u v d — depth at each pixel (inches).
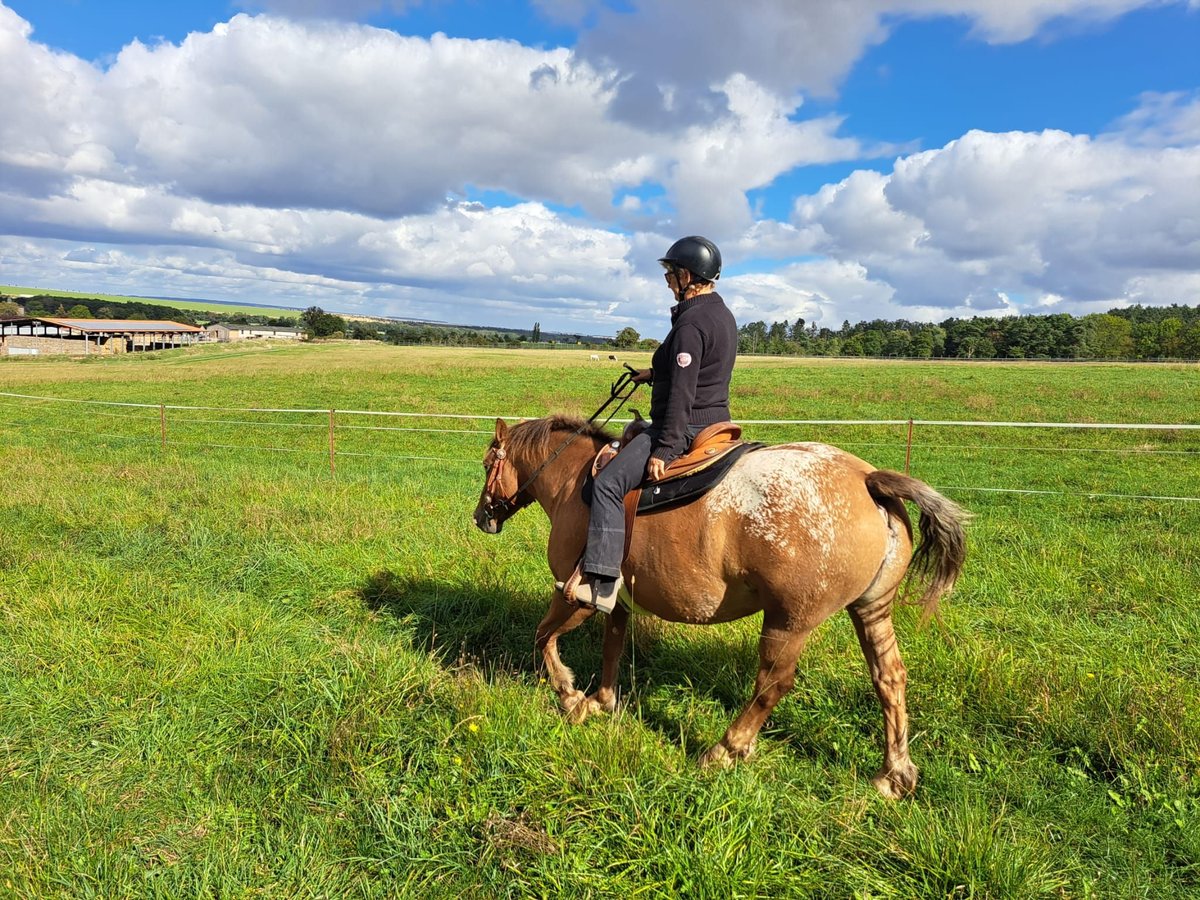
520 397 1021.8
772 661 131.5
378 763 133.8
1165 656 177.8
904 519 131.7
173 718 150.9
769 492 127.8
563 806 119.5
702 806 116.9
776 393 1085.8
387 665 163.9
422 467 485.1
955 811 118.7
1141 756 133.1
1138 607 209.6
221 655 175.0
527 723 141.1
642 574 140.5
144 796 129.1
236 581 231.5
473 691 150.7
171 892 106.0
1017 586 230.4
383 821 118.1
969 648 170.9
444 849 114.0
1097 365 2016.5
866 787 131.3
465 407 900.0
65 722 149.6
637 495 139.1
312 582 229.5
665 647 184.2
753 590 133.3
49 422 773.3
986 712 149.4
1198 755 130.5
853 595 127.0
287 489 362.3
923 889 104.8
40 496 339.9
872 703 157.3
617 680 168.2
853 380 1362.0
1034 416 778.2
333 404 945.5
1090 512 350.0
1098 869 111.0
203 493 350.0
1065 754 140.4
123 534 274.4
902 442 619.8
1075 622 197.8
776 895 103.7
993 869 104.0
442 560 249.9
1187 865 111.7
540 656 180.9
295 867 111.3
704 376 139.5
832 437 660.7
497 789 125.6
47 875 108.1
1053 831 119.8
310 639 188.1
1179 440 597.9
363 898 106.7
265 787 131.0
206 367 1813.5
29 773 134.0
